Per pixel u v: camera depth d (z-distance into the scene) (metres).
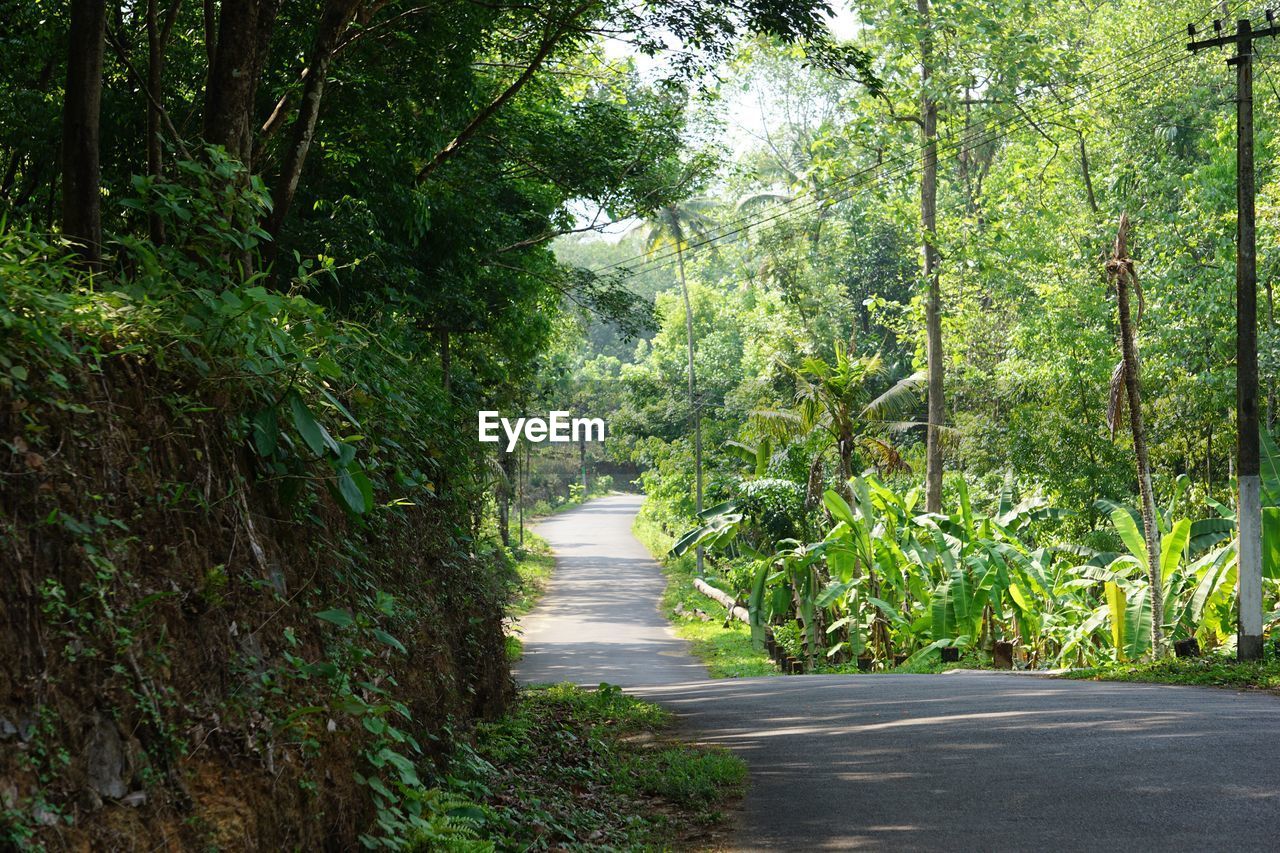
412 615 6.85
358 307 10.79
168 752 3.62
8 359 3.47
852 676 20.44
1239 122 16.27
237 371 4.63
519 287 21.94
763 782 8.24
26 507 3.38
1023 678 17.09
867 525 25.02
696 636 32.25
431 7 12.58
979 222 33.22
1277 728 8.96
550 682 22.77
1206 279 27.09
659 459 53.84
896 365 48.72
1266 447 18.55
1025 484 30.41
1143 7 33.41
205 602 4.09
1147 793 6.78
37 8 11.00
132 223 7.46
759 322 53.03
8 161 11.88
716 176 22.50
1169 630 18.98
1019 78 30.77
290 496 5.05
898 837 6.27
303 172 13.48
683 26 13.09
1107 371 28.77
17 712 3.12
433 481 8.63
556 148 17.94
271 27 8.16
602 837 7.02
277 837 4.06
